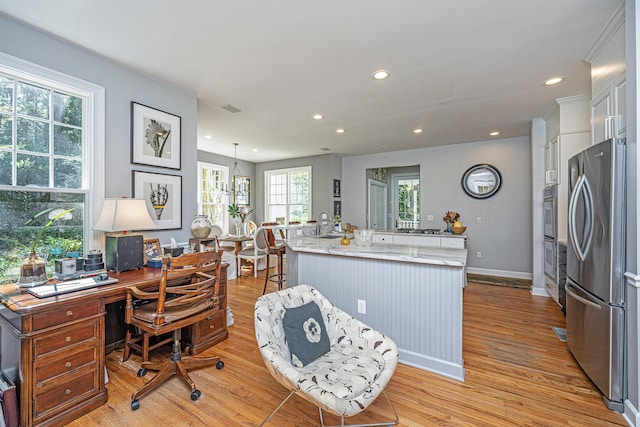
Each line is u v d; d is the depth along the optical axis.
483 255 5.56
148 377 2.16
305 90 3.16
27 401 1.56
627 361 1.75
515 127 4.59
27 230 2.11
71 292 1.80
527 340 2.74
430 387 2.03
